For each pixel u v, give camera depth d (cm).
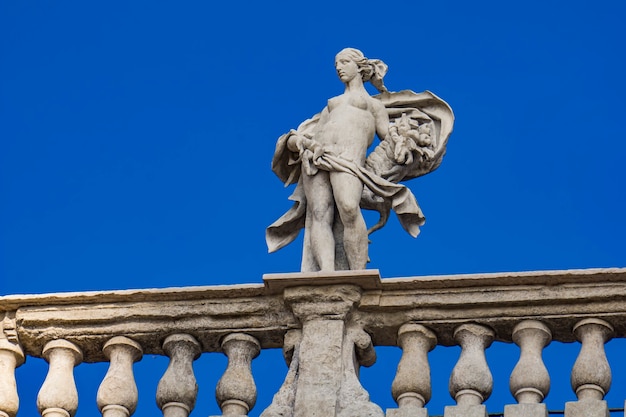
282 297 2003
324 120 2156
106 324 2033
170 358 2016
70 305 2044
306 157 2097
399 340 1986
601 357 1927
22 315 2041
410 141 2128
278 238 2122
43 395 1998
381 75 2188
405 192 2091
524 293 1966
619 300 1947
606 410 1870
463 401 1919
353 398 1912
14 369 2042
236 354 2003
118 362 2016
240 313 2011
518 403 1911
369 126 2138
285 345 1992
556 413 1902
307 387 1922
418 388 1942
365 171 2086
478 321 1972
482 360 1948
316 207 2077
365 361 1998
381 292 1992
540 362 1934
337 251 2080
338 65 2183
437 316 1978
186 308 2022
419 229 2089
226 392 1972
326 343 1959
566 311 1953
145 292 2023
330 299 1984
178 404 1978
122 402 1986
